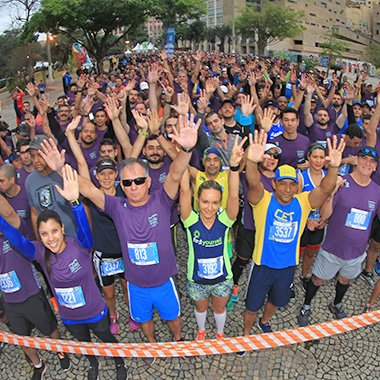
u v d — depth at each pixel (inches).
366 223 139.6
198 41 2770.7
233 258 201.9
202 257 127.3
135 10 889.5
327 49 1990.7
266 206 127.3
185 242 222.5
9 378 139.2
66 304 120.0
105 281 147.6
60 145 226.2
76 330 126.6
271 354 142.8
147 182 116.7
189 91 377.7
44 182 146.3
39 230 110.1
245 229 160.1
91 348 119.3
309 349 144.3
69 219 145.6
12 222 124.6
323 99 309.3
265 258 129.8
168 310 130.2
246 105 193.5
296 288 180.1
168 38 949.2
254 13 2145.7
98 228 138.8
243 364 139.2
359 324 117.8
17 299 124.7
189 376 135.6
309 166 159.2
